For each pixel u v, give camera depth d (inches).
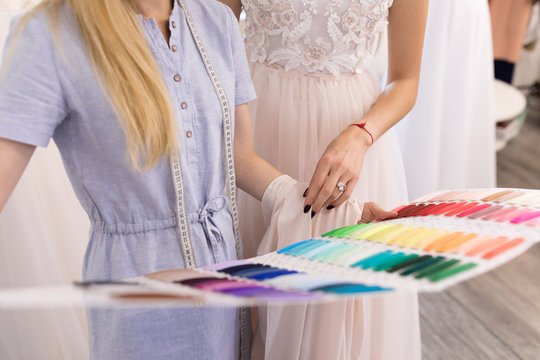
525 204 29.3
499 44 120.5
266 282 22.8
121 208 30.5
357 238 29.7
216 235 34.1
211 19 33.4
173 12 30.9
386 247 27.3
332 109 47.1
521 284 81.2
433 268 23.0
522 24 116.3
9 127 25.3
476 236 26.0
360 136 41.0
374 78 50.5
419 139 78.6
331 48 45.0
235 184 38.6
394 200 50.7
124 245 31.0
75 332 52.1
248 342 41.6
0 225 47.1
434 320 74.0
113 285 19.3
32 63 25.7
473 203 31.7
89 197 30.4
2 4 44.8
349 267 25.1
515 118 104.0
